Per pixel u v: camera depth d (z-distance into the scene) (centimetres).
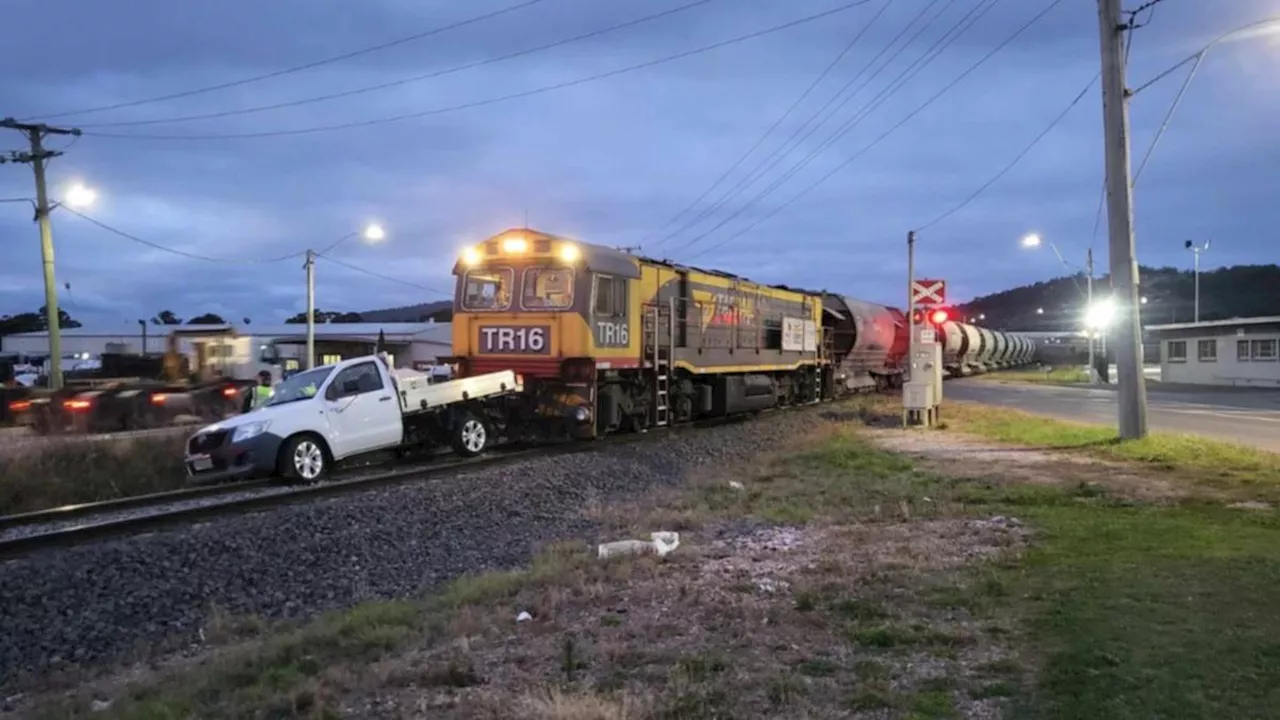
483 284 1930
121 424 2659
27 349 7594
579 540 1003
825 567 766
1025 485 1210
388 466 1641
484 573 885
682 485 1394
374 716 478
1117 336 1680
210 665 634
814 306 3200
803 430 2186
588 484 1391
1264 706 427
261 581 903
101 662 714
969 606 624
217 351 4278
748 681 491
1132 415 1650
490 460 1598
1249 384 4822
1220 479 1209
